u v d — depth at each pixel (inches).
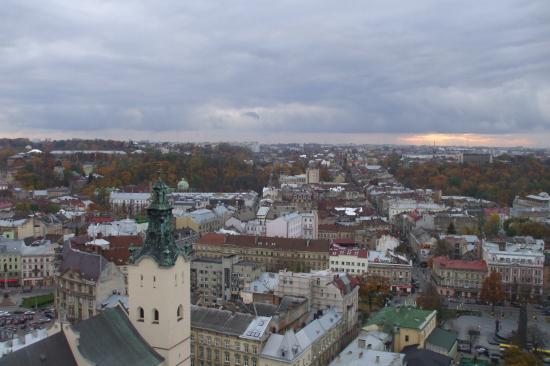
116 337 4724.4
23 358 4084.6
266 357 6269.7
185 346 5191.9
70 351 4377.5
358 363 5876.0
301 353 6397.6
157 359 4840.1
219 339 6589.6
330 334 7421.3
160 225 4921.3
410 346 7140.8
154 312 4899.1
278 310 7450.8
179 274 5000.0
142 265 4864.7
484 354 7805.1
